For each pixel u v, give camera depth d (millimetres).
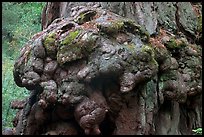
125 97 4176
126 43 4180
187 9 5266
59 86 4109
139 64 4070
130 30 4297
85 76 4020
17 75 4316
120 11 4832
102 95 4145
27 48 4281
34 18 11844
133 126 4238
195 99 4926
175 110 4660
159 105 4477
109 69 3982
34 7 12172
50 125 4352
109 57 4004
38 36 4352
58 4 5691
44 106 4125
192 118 4938
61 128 4273
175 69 4547
